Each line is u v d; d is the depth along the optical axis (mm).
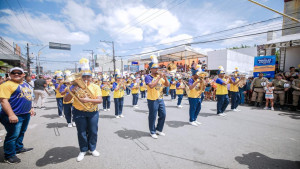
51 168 2775
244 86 9164
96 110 3082
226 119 5953
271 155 3191
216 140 3953
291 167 2754
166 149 3457
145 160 3000
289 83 7715
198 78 5141
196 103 5207
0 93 2781
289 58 11711
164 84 4164
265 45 10773
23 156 3229
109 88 8039
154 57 3955
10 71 2996
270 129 4805
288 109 7906
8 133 2959
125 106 9117
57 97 6570
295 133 4469
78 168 2758
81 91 2816
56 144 3832
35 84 8953
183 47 14883
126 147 3570
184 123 5453
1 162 2992
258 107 8508
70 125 5246
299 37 9445
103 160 3016
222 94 6348
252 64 24109
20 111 3084
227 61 18578
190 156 3146
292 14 12031
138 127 5078
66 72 5082
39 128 5137
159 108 4148
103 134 4430
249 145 3660
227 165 2820
